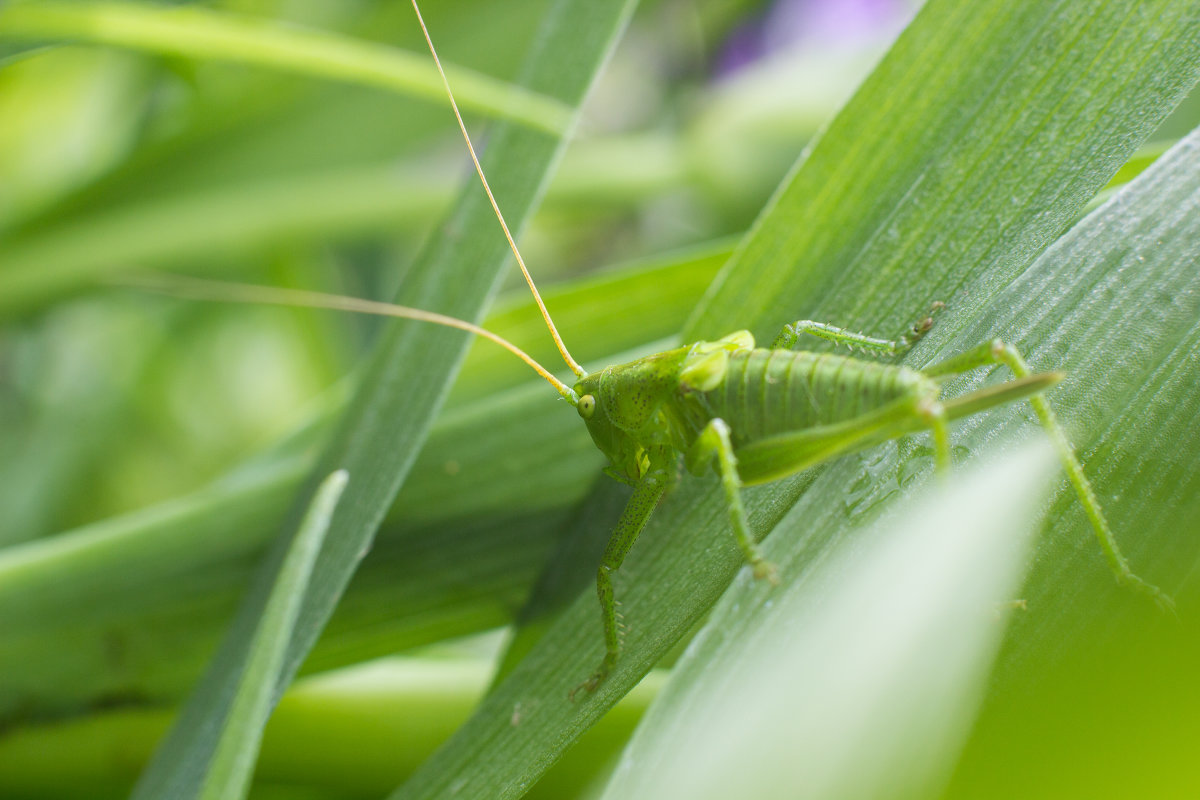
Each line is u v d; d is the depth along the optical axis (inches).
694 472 7.9
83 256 9.5
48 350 11.5
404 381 8.0
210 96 9.7
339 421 8.1
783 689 7.2
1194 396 7.5
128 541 8.1
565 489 8.1
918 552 7.2
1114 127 7.7
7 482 10.5
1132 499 7.4
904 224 7.9
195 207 9.6
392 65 8.1
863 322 7.9
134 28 8.0
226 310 12.0
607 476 8.1
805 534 7.6
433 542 8.1
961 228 7.8
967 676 7.0
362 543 7.8
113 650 8.1
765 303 8.0
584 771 8.0
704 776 7.2
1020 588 7.3
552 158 8.2
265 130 9.7
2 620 8.1
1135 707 5.0
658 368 8.0
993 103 7.8
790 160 11.2
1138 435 7.4
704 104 11.5
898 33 7.9
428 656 8.8
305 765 8.2
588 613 7.8
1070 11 7.8
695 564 7.8
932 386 7.6
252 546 8.1
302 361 11.8
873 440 7.6
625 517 7.8
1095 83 7.8
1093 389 7.5
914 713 7.0
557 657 7.7
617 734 8.1
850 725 7.0
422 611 8.1
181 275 9.7
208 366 12.0
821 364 7.8
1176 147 7.7
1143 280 7.6
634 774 7.4
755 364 7.9
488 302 8.1
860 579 7.3
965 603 7.1
